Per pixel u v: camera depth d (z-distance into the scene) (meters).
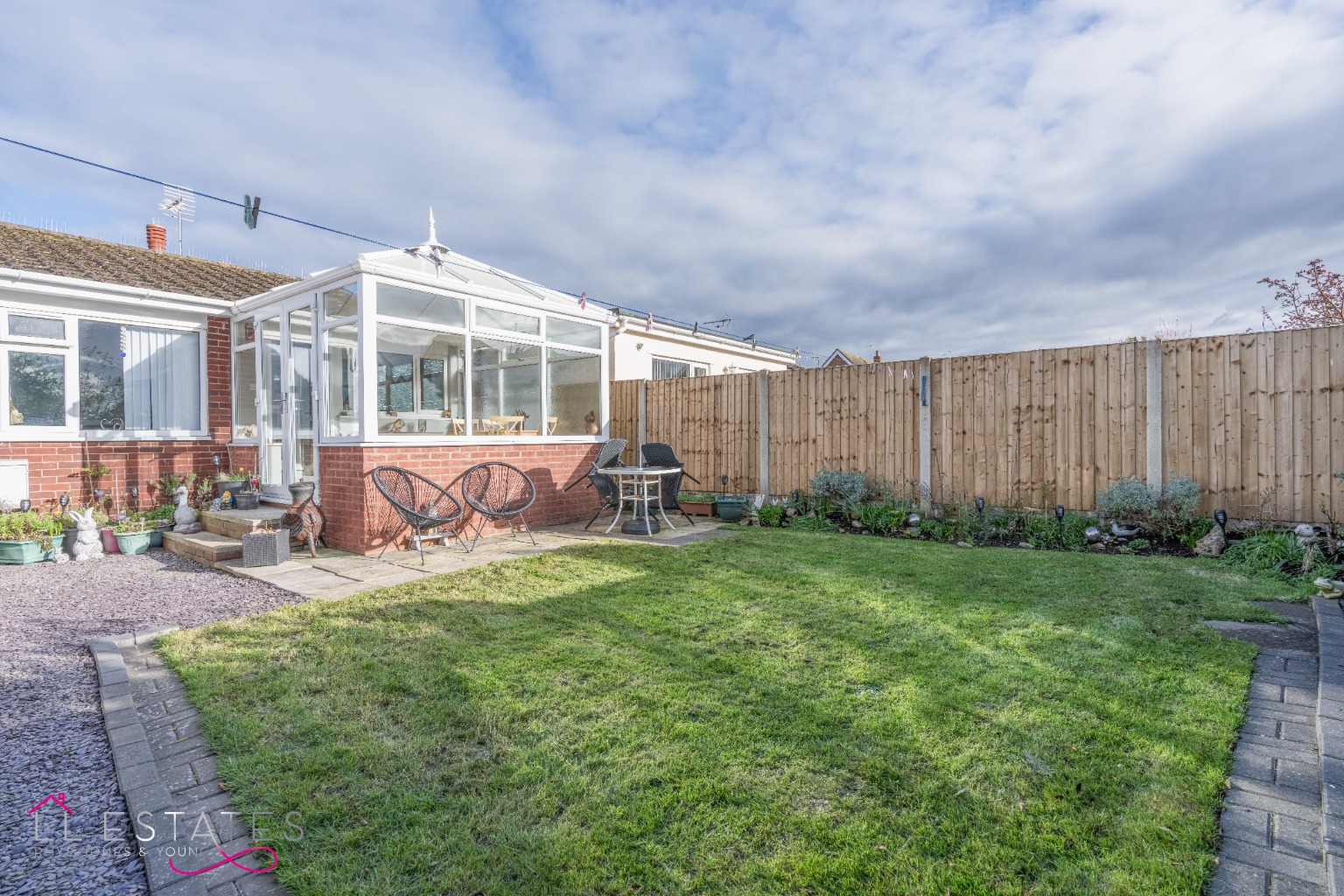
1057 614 3.95
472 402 7.36
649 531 7.30
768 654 3.37
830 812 2.01
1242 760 2.30
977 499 7.00
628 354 12.92
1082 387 6.71
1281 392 5.77
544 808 2.05
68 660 3.53
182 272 9.46
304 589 4.96
